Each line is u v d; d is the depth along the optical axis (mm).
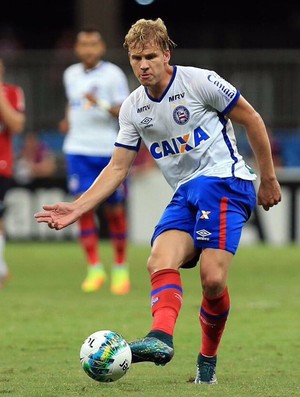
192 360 24688
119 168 21062
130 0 95250
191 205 20500
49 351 26094
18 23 96938
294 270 48906
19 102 40938
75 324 30984
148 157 64188
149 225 63375
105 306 35500
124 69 67875
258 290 40719
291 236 62688
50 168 66438
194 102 20266
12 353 25781
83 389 20266
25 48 86500
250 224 63125
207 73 20312
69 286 42438
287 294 39250
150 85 19953
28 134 68750
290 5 94062
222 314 20438
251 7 94438
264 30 81000
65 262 52812
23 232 64312
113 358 18531
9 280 44844
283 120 68562
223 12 95438
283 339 28078
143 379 21750
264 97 68562
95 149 41000
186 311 34125
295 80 68375
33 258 54844
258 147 20547
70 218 20312
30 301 37031
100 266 40844
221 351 26078
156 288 19469
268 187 21000
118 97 40500
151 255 20016
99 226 64625
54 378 21938
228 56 68500
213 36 80562
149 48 19750
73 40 85625
